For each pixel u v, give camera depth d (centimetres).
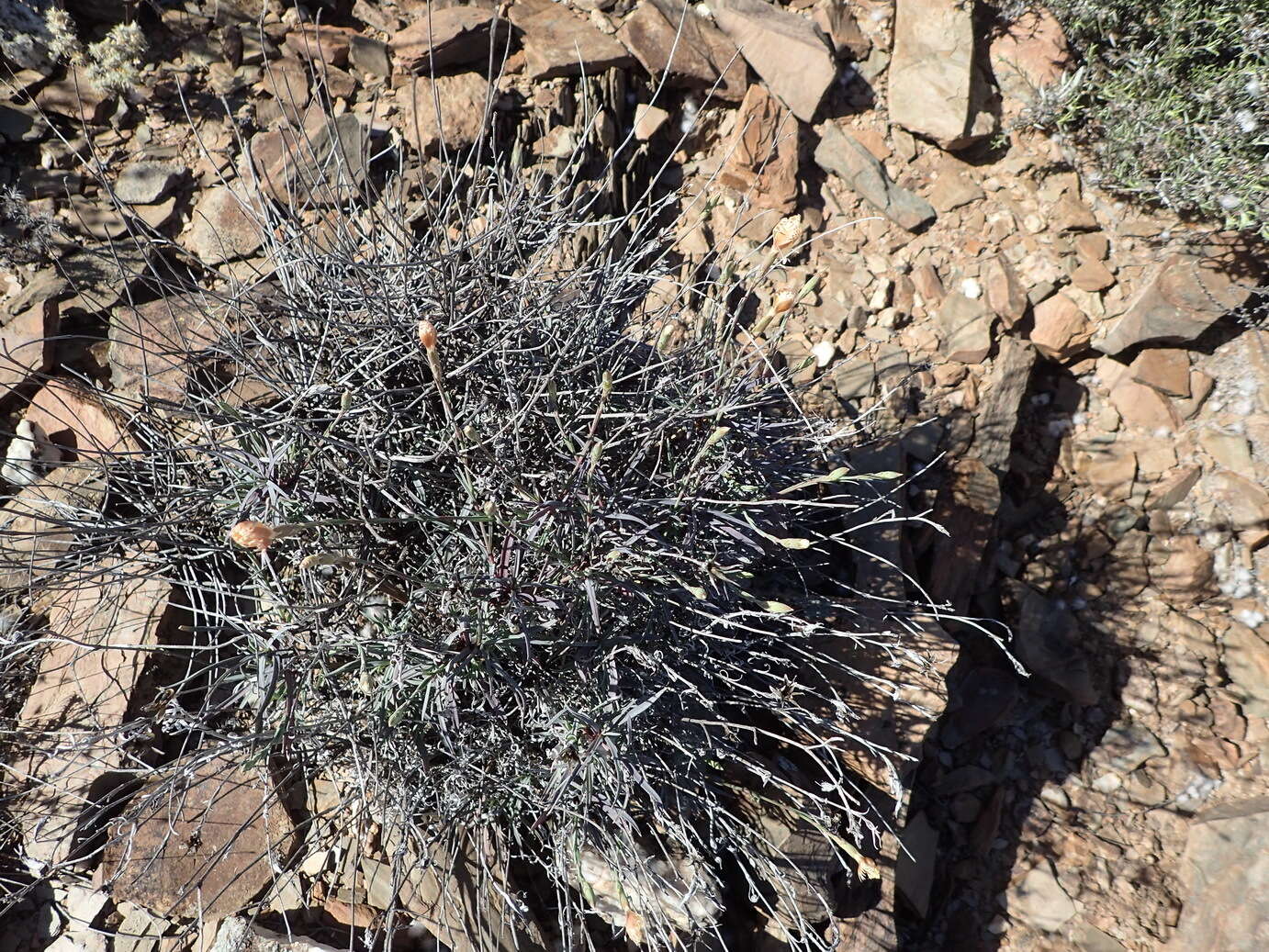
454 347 46
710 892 44
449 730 44
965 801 58
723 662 46
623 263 50
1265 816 54
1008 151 67
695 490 44
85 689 46
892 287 63
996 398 62
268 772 43
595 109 61
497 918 44
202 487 45
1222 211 64
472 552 42
